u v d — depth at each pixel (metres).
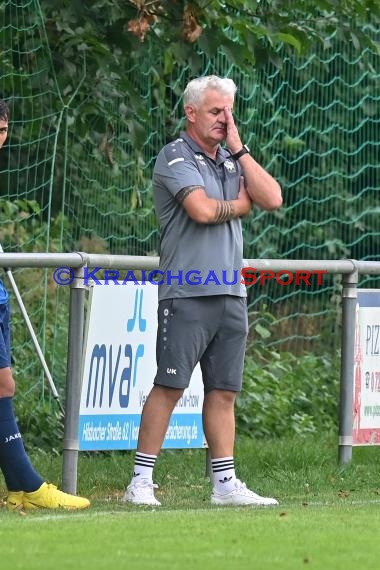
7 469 23.86
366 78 42.53
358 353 29.95
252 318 40.19
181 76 36.56
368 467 30.39
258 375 38.41
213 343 24.67
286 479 28.17
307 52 36.81
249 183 24.27
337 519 21.42
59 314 33.97
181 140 24.34
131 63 34.34
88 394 25.78
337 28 34.47
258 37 32.62
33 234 34.31
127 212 35.84
